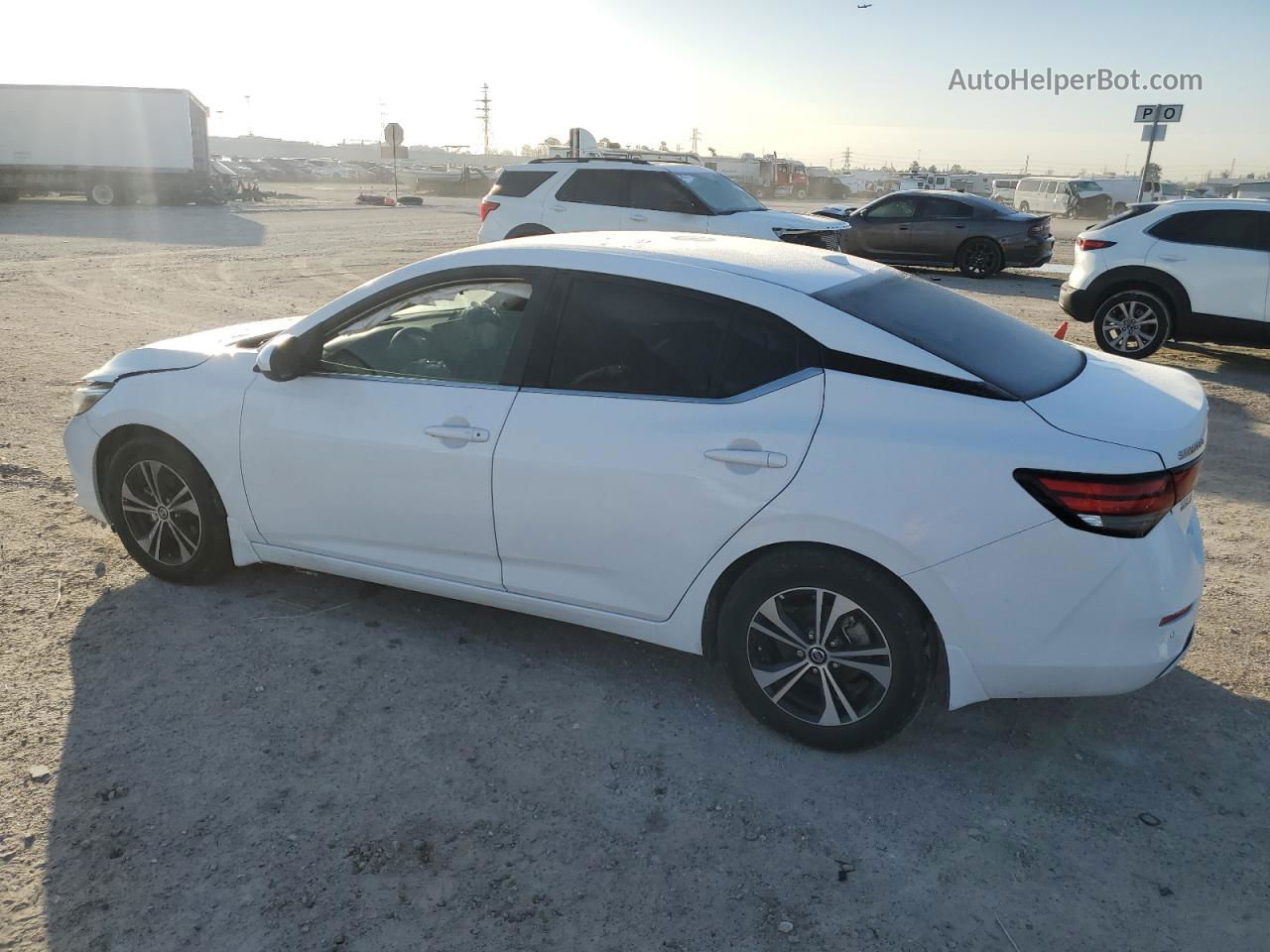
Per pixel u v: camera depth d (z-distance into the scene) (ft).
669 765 10.53
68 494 17.84
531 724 11.23
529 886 8.75
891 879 8.91
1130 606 9.30
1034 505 9.21
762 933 8.26
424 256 58.03
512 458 11.34
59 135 103.86
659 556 10.87
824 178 199.00
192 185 109.60
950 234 58.75
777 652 10.78
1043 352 11.25
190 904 8.41
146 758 10.37
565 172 44.34
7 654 12.34
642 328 11.03
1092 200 131.95
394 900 8.53
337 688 11.84
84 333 32.63
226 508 13.56
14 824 9.29
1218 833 9.55
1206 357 34.35
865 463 9.71
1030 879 8.93
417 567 12.52
